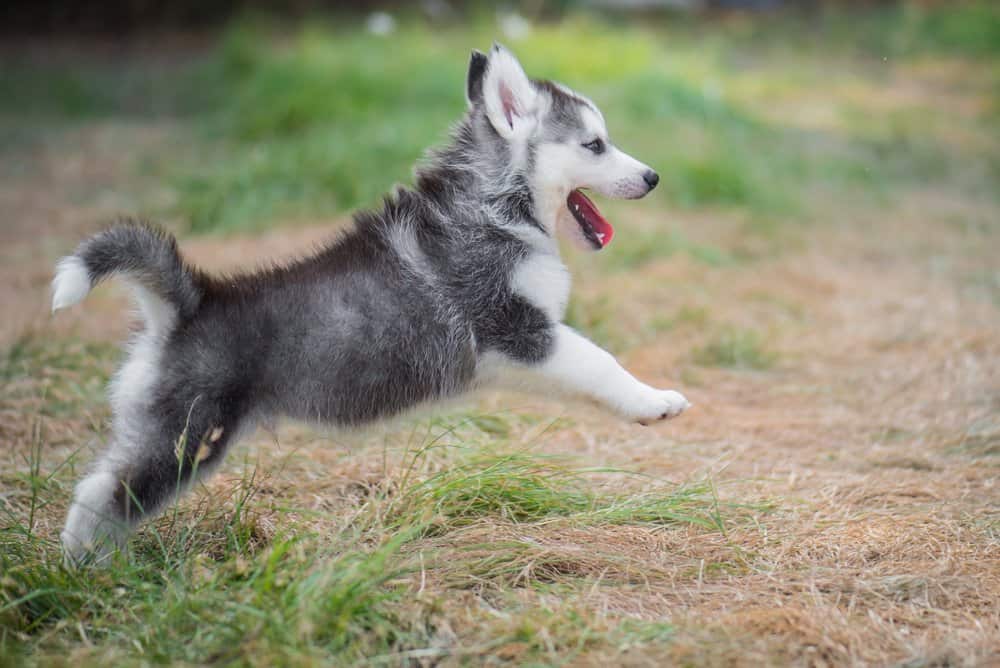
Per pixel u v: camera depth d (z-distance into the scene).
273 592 4.75
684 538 5.75
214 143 17.94
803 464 7.13
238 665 4.28
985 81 25.12
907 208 15.20
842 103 22.50
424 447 6.82
